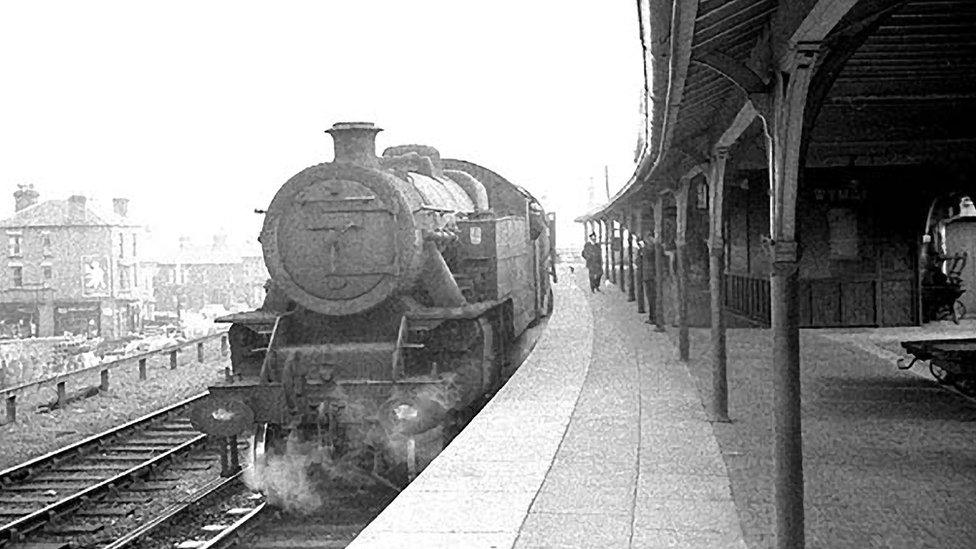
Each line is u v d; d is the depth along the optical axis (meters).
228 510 10.84
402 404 11.16
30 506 11.58
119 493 12.11
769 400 13.12
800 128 5.57
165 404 18.95
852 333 20.67
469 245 14.08
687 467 9.54
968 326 21.50
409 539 7.39
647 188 19.42
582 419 11.95
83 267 50.72
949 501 8.34
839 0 4.34
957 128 11.71
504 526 7.67
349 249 11.98
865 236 21.45
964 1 6.13
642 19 5.32
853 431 11.25
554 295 33.34
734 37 6.07
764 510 8.09
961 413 12.19
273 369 11.55
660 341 20.02
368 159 12.34
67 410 18.48
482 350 12.41
